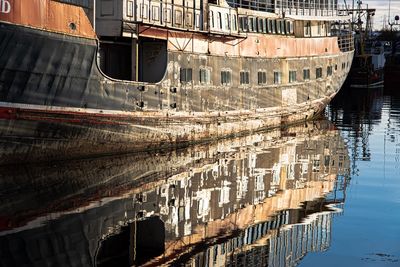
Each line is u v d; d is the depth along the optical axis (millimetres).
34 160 21078
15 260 11539
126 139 24266
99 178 19422
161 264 11930
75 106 21672
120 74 27469
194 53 28156
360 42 76062
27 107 20141
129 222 14586
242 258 12516
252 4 34875
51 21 20203
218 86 30188
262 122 35000
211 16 29438
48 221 14203
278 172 22031
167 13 26703
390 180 21484
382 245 13672
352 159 25859
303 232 14570
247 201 17406
